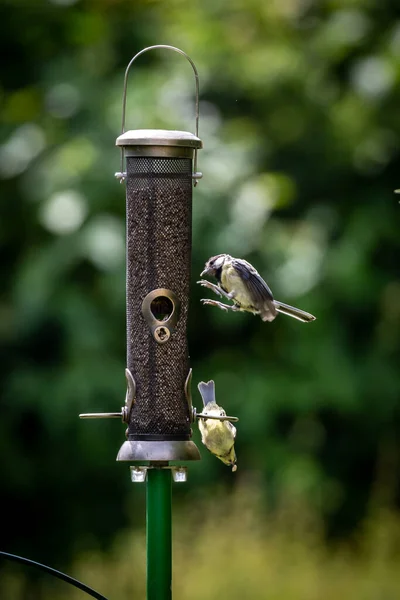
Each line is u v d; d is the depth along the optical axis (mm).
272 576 16531
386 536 17344
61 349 15195
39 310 14375
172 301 8070
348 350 15930
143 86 15141
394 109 16172
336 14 16547
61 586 16594
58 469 15867
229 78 15711
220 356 16281
